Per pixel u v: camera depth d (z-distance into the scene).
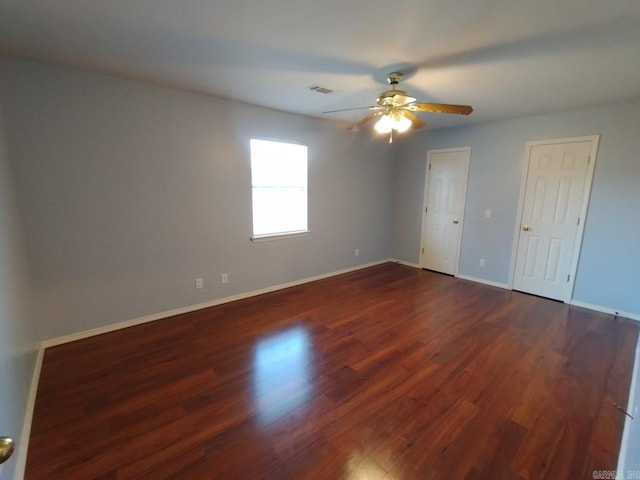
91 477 1.48
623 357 2.58
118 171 2.79
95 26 1.84
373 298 3.90
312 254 4.56
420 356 2.57
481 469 1.54
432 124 4.51
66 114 2.50
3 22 1.79
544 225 3.97
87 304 2.78
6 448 0.69
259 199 3.93
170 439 1.71
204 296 3.51
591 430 1.79
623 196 3.38
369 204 5.27
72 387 2.12
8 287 1.74
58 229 2.56
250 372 2.32
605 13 1.64
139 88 2.81
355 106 3.63
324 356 2.55
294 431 1.77
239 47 2.11
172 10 1.67
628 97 3.11
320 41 2.01
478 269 4.66
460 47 2.06
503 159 4.24
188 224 3.28
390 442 1.70
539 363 2.48
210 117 3.27
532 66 2.34
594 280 3.64
